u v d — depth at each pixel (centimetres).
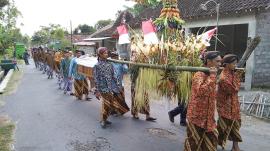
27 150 645
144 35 684
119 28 768
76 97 1164
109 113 805
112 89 800
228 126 601
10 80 1848
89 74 1021
